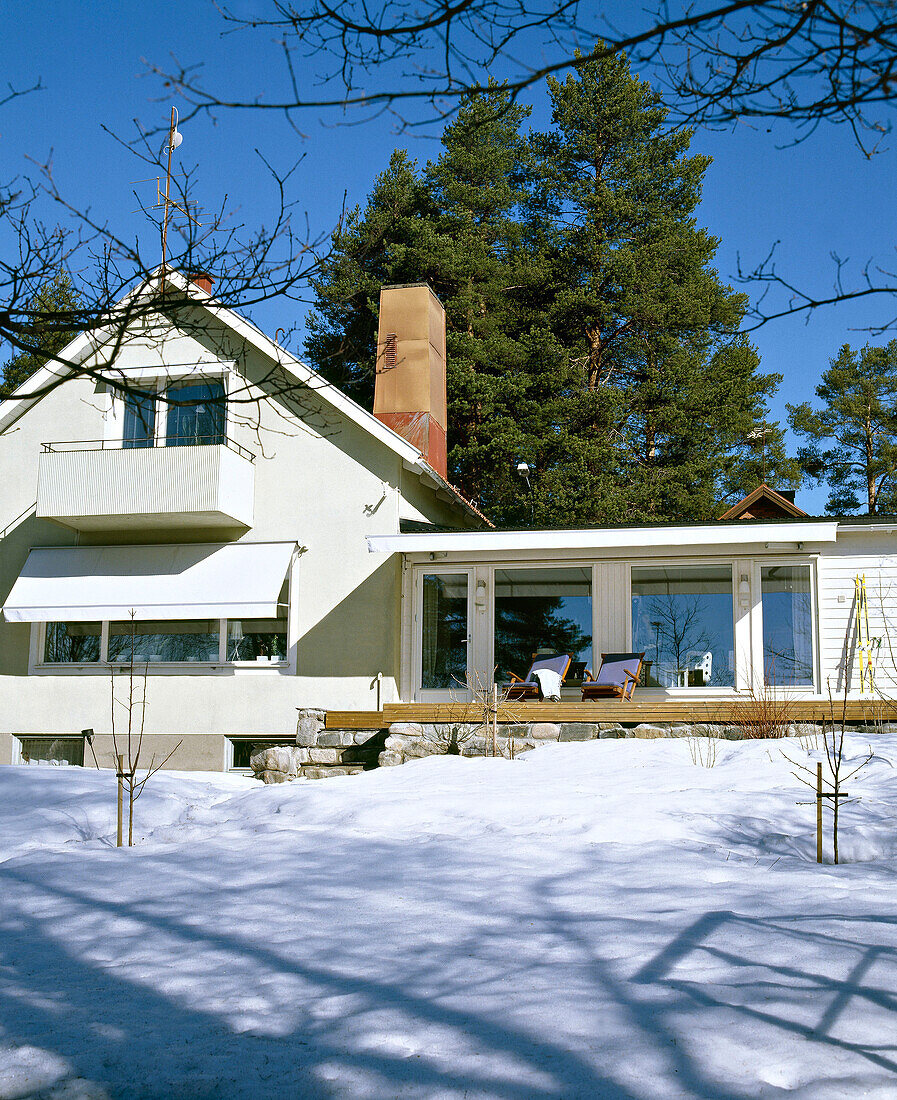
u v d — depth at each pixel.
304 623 19.89
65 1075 4.18
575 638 18.72
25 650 21.20
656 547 18.62
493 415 33.72
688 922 5.96
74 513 19.95
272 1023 4.64
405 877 7.46
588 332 35.75
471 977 5.14
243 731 19.78
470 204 36.41
